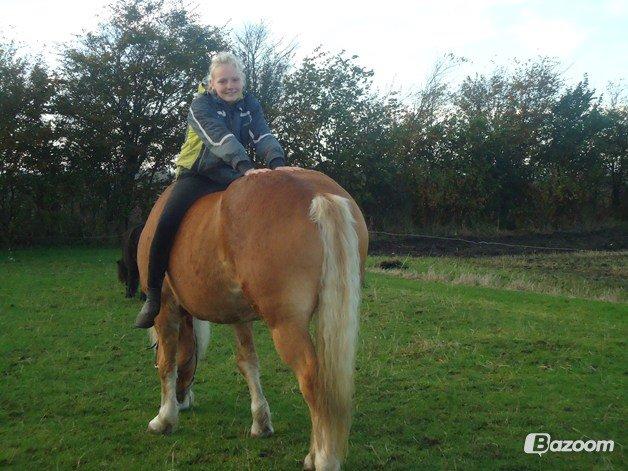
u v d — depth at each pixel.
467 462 4.22
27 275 13.51
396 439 4.65
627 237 22.47
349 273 3.36
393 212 24.66
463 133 24.66
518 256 17.50
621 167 26.77
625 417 4.99
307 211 3.44
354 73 24.38
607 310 9.17
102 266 15.27
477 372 6.29
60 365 6.77
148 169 22.08
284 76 25.42
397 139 24.64
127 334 8.16
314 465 3.71
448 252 18.72
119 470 4.24
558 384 5.83
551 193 25.14
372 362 6.68
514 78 28.36
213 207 3.99
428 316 8.77
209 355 7.21
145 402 5.62
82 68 20.61
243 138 4.56
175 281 4.36
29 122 19.78
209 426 5.04
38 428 4.99
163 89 21.11
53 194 19.86
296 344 3.39
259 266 3.48
